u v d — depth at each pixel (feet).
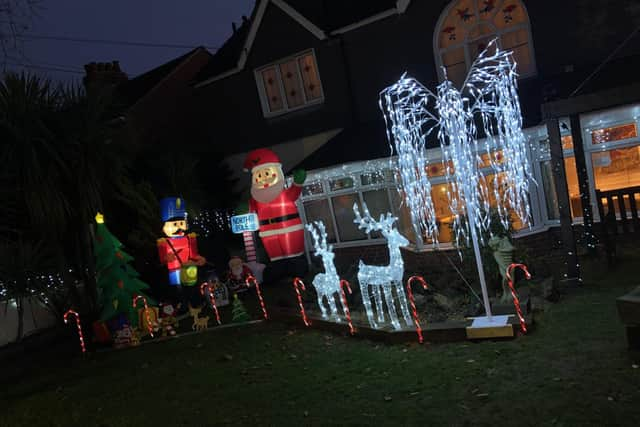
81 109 42.52
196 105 65.57
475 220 30.94
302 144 58.13
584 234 38.99
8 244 39.11
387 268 26.99
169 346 33.24
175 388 24.62
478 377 19.31
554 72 44.68
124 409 23.08
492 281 30.40
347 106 54.80
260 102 60.23
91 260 43.27
